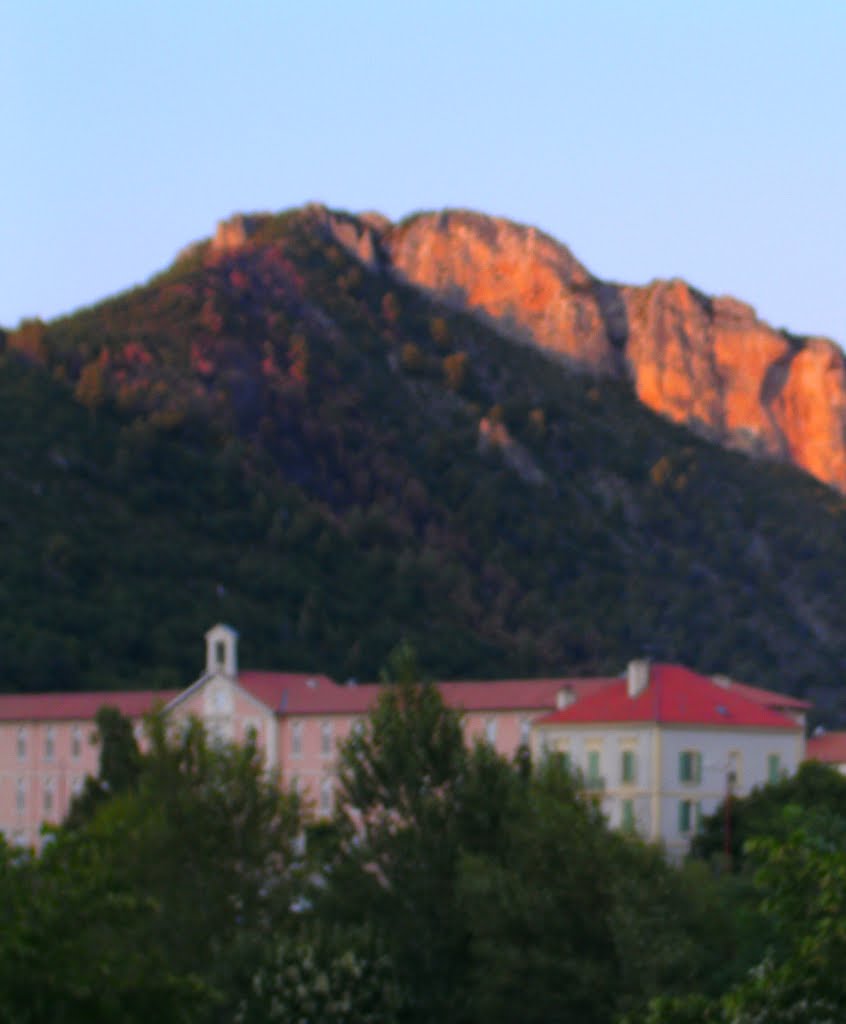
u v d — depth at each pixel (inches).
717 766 4608.8
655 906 2405.3
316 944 2551.7
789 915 1339.8
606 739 4566.9
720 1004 1386.6
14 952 1371.8
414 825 2795.3
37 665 7647.6
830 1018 1318.9
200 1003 1517.0
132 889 1668.3
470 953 2664.9
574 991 2365.9
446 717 2913.4
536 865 2504.9
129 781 4571.9
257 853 2770.7
